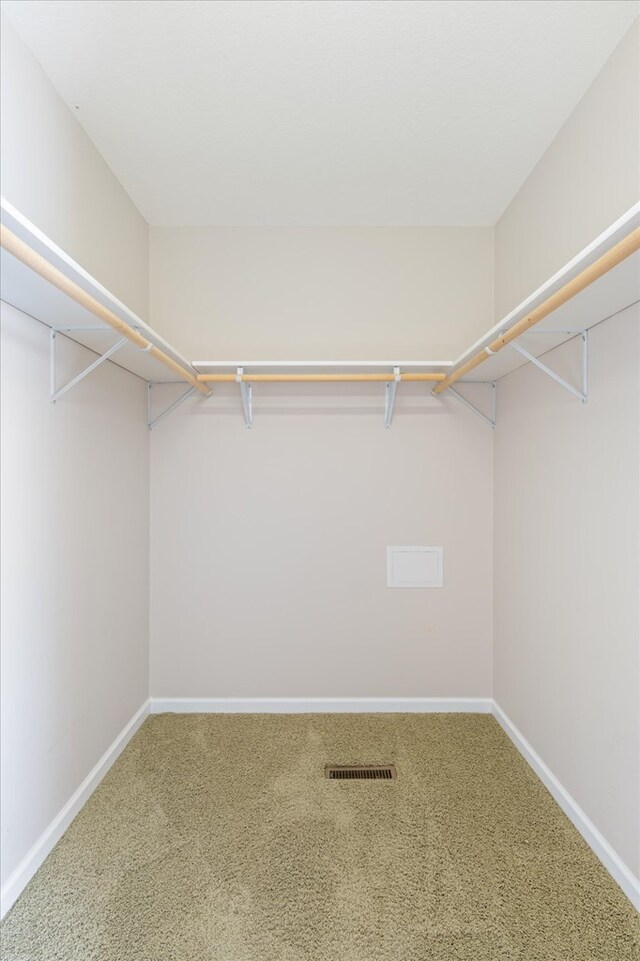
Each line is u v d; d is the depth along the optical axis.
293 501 2.43
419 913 1.31
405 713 2.42
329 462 2.42
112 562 2.00
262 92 1.58
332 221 2.38
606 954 1.20
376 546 2.44
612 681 1.46
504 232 2.29
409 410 2.42
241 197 2.18
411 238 2.43
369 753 2.05
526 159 1.93
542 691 1.90
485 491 2.44
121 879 1.41
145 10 1.29
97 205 1.87
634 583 1.36
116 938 1.24
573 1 1.27
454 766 1.96
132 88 1.56
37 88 1.45
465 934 1.25
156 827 1.62
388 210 2.29
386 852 1.51
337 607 2.44
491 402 2.42
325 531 2.43
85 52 1.42
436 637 2.45
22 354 1.39
